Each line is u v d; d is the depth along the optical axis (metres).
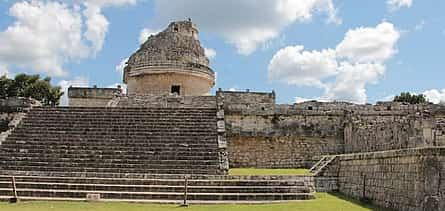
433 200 12.48
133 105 33.31
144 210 14.80
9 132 25.22
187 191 18.14
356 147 26.30
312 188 19.94
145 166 21.70
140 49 42.22
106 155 22.78
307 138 29.39
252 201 17.28
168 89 39.53
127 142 24.27
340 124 29.55
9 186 18.33
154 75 39.69
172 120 27.30
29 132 25.39
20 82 57.41
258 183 19.12
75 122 26.80
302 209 15.19
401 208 14.34
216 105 31.73
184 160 22.27
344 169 19.89
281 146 29.25
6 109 29.55
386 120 28.25
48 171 21.05
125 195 17.48
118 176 19.50
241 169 26.58
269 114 29.34
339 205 16.27
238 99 35.94
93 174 19.66
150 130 25.84
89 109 28.78
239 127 29.14
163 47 40.47
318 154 29.27
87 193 17.58
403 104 29.83
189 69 39.72
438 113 29.55
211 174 20.91
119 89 39.09
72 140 24.44
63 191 17.64
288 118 29.48
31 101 29.94
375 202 16.39
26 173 19.92
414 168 13.61
